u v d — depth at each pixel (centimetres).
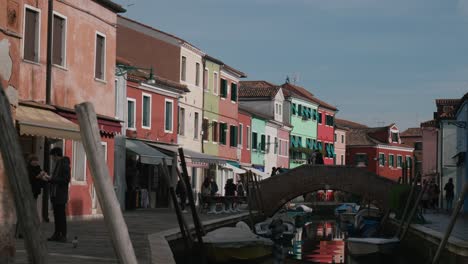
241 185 5409
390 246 2639
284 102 8169
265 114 7312
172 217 3017
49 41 2527
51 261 1220
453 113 5650
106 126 2944
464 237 2036
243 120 6462
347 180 4381
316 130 9025
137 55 4697
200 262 2056
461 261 1742
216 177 5653
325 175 4416
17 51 934
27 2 2403
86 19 2825
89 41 2856
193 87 5184
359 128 11594
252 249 2212
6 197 849
